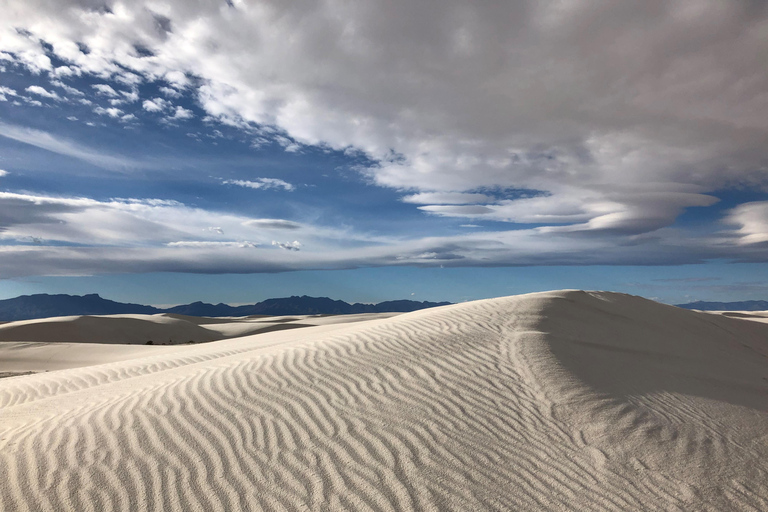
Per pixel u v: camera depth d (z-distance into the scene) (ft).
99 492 12.87
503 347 25.48
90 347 68.90
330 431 16.51
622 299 43.52
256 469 14.11
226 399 19.47
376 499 12.76
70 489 12.99
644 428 17.47
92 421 17.52
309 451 15.17
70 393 24.32
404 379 21.40
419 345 26.43
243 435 16.20
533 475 14.25
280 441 15.79
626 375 24.11
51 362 59.36
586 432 16.96
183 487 13.17
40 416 19.01
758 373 30.55
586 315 35.27
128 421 17.39
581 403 19.12
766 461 15.89
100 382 31.35
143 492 12.91
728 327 44.14
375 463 14.52
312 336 40.19
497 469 14.46
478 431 16.71
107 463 14.32
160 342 115.14
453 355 24.49
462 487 13.44
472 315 33.47
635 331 34.35
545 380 21.15
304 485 13.35
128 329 116.37
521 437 16.44
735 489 14.05
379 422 17.20
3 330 101.35
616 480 14.19
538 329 29.48
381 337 28.96
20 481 13.38
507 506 12.71
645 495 13.55
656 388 22.82
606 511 12.74
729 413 20.34
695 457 15.72
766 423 19.53
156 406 18.89
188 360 37.24
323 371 22.75
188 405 18.90
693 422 18.66
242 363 25.38
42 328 104.22
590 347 27.99
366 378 21.65
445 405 18.69
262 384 21.22
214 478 13.64
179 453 14.97
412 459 14.76
